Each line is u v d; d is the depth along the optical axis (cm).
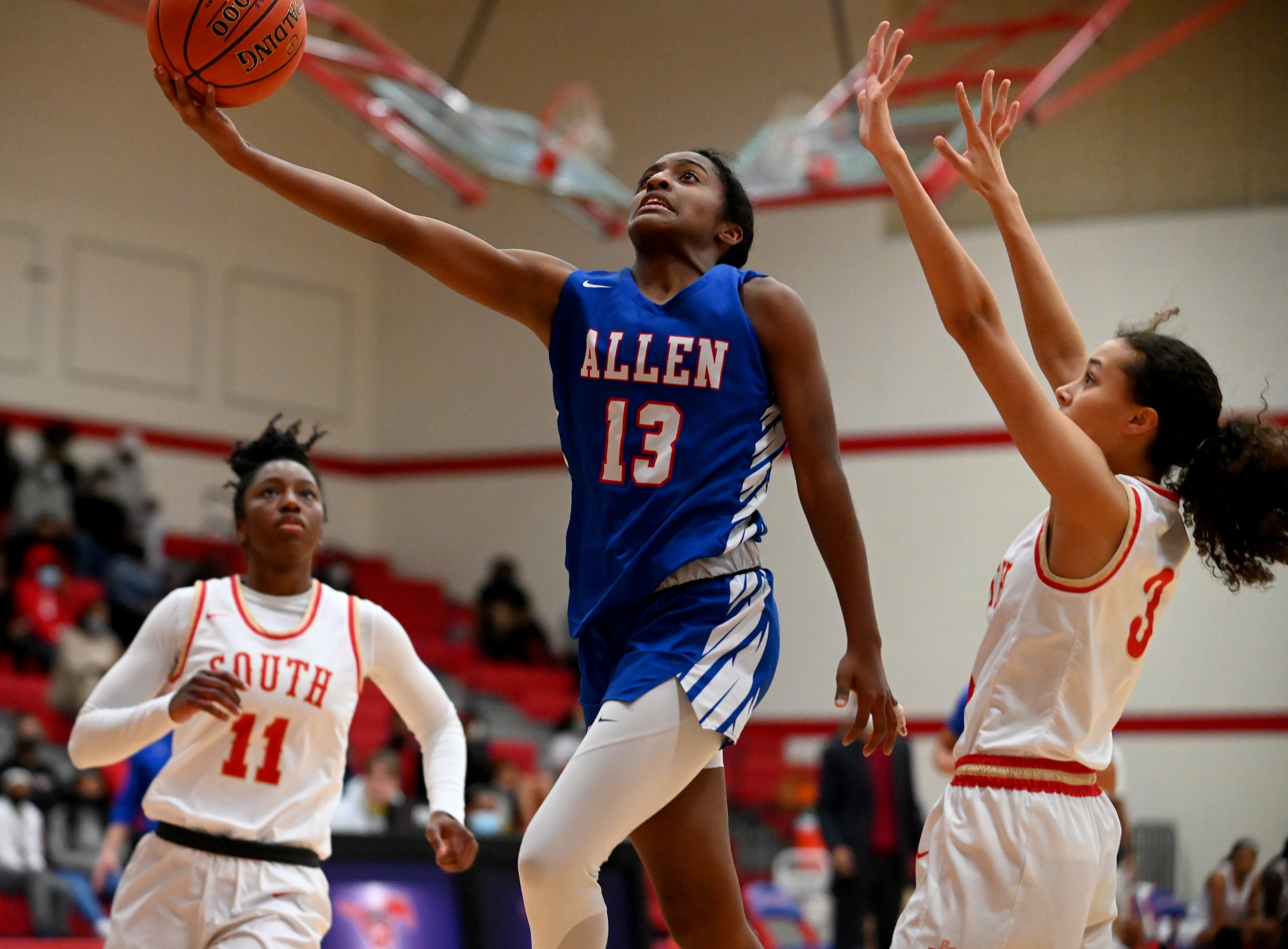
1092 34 1141
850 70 1547
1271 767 1316
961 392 1484
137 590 1226
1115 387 303
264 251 1667
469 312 1717
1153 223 1440
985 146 328
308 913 358
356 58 1028
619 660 276
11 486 1292
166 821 358
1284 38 1446
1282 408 1379
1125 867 608
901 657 1462
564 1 1689
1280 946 589
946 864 286
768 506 1517
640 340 281
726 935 279
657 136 1634
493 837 551
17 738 963
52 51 1522
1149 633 293
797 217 1556
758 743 1485
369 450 1727
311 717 370
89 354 1524
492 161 1076
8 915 818
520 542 1667
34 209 1498
